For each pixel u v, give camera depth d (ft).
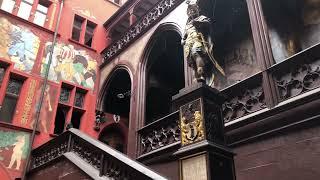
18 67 45.55
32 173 36.94
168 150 32.30
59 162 29.99
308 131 20.89
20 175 39.58
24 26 48.73
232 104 27.76
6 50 45.39
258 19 27.89
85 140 27.53
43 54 49.11
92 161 25.81
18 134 41.47
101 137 52.31
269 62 25.66
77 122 53.16
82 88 51.42
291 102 22.09
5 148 39.70
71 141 30.55
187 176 15.06
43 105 45.65
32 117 43.80
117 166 21.76
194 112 16.55
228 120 27.55
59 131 53.16
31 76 46.26
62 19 54.24
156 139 35.14
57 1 54.80
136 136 37.96
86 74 53.06
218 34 39.58
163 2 42.86
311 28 30.50
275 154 22.31
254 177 23.09
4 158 39.22
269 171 22.31
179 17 38.68
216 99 17.54
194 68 18.47
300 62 23.44
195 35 18.94
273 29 32.76
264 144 23.26
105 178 22.16
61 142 33.06
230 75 36.73
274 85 24.56
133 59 46.11
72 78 51.01
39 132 43.37
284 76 24.30
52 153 35.12
